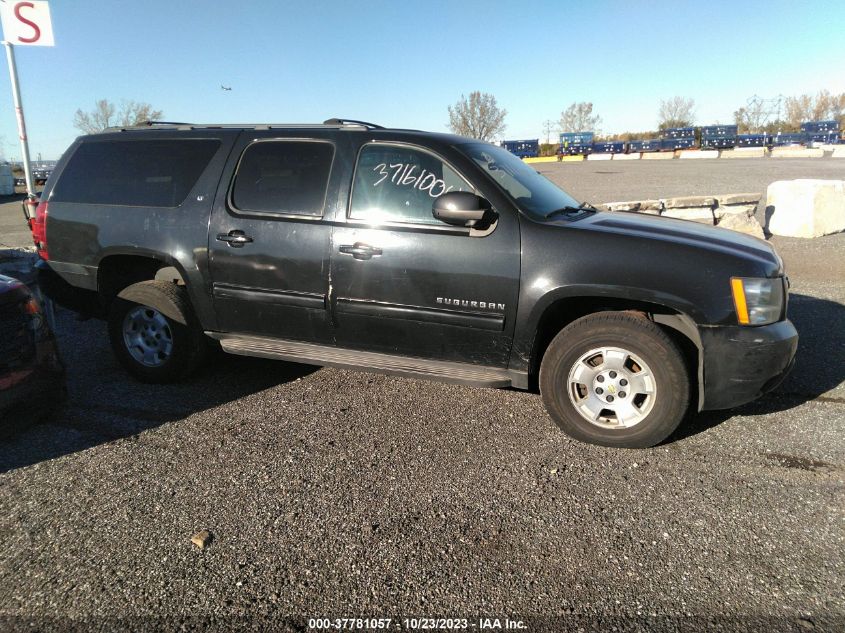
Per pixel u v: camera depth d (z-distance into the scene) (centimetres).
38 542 274
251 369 499
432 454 353
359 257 385
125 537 277
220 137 445
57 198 482
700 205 941
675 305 333
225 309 434
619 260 341
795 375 457
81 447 365
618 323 344
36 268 498
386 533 279
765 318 338
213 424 395
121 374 491
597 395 357
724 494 307
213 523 287
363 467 338
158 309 446
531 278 352
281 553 265
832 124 5841
